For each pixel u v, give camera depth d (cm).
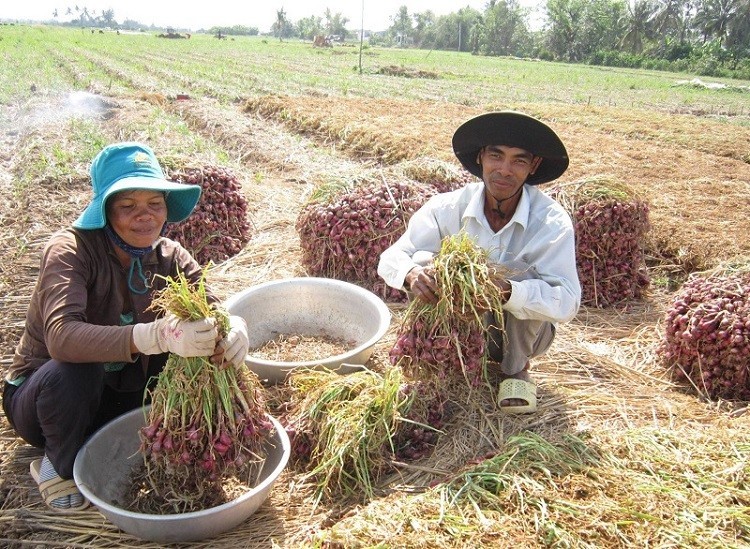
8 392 282
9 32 5562
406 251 342
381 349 407
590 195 513
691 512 239
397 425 303
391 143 1030
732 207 728
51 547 261
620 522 232
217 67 2775
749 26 6619
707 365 376
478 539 226
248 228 621
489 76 3212
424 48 10450
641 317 493
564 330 462
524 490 251
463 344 296
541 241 316
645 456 276
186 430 245
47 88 1728
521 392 326
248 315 398
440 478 285
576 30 7288
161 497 265
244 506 250
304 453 303
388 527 234
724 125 1452
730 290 393
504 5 8950
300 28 13888
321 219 510
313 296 415
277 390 348
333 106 1430
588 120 1473
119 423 282
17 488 295
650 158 998
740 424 317
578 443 285
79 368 258
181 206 292
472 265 283
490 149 308
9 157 977
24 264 555
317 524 264
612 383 385
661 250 599
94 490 265
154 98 1516
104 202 250
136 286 279
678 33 7600
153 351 239
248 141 1077
